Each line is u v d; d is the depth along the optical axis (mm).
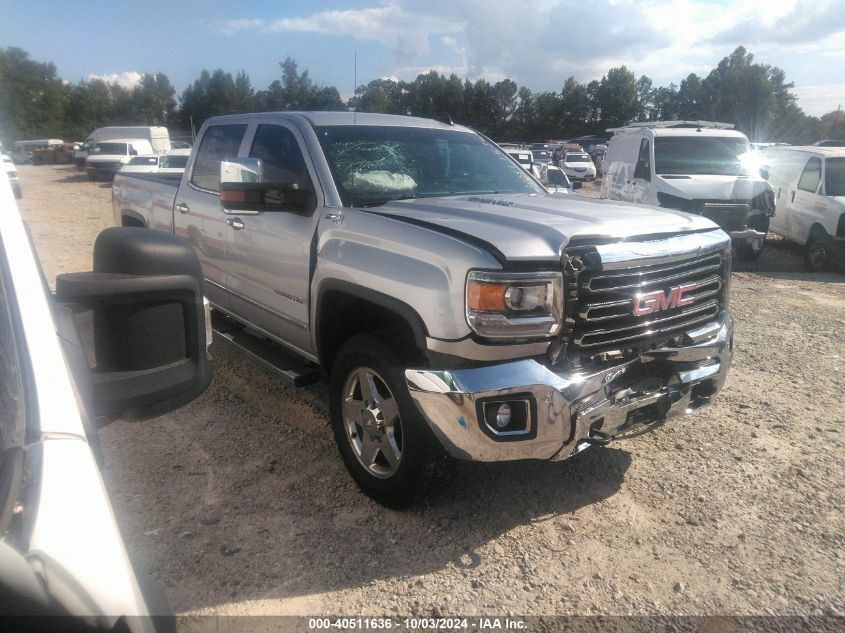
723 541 3141
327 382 3859
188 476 3611
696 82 100875
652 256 3092
